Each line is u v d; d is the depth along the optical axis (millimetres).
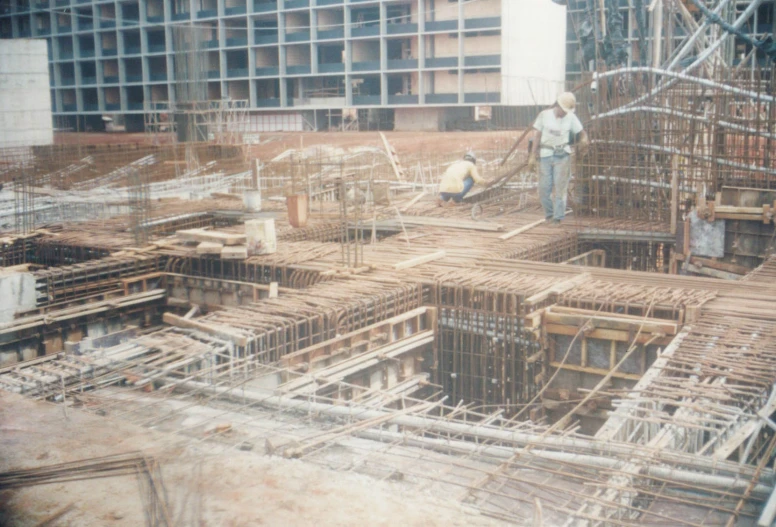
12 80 22297
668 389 7168
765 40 18406
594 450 6191
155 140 29688
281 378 8766
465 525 4699
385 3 49750
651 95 16516
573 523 5312
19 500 4742
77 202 18047
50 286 12500
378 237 16094
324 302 10148
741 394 7125
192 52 25438
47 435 5738
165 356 8539
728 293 10422
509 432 6691
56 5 54875
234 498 4816
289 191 19016
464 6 46688
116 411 7203
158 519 4465
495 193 18094
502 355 10469
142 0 53125
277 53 55594
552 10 40125
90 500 4699
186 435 6457
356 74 52125
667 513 5605
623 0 35688
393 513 4766
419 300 10992
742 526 5305
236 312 9805
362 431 7082
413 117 51156
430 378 10977
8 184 19375
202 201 19109
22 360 11438
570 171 16125
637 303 9805
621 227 15797
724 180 15602
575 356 9867
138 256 13766
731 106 16484
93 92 57344
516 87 39094
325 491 4980
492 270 11820
